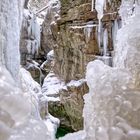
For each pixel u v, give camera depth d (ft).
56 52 40.29
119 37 8.41
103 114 4.31
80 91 31.32
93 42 29.99
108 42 28.22
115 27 27.32
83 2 32.01
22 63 46.78
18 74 13.47
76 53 33.50
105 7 28.17
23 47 47.19
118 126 3.99
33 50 50.24
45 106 24.89
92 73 5.15
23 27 47.32
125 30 7.53
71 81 34.58
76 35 32.37
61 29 36.65
